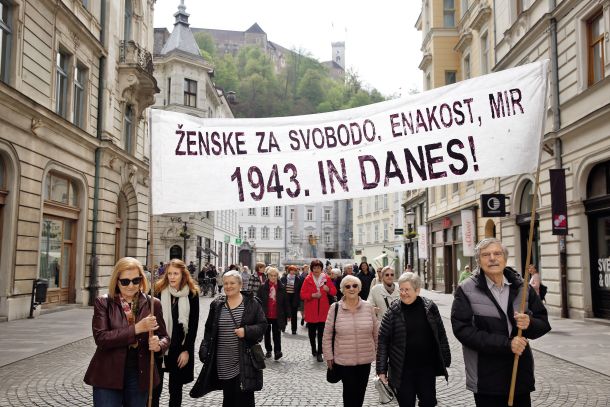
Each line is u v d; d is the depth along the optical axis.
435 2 30.98
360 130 5.10
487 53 24.89
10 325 14.60
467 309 4.09
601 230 15.51
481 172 4.86
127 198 26.27
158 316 4.52
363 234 61.56
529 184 19.44
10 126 15.20
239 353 5.24
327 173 5.06
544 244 18.00
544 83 4.81
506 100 4.89
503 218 21.03
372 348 5.74
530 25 19.31
